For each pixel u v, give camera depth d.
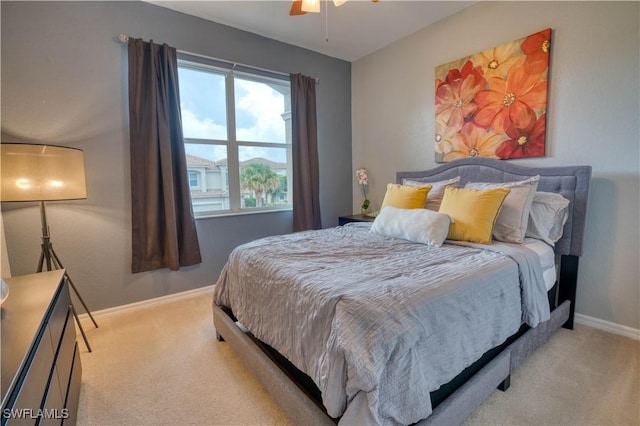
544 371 1.71
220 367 1.83
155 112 2.57
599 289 2.18
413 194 2.51
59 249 2.35
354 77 4.00
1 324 1.02
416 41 3.20
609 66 2.02
